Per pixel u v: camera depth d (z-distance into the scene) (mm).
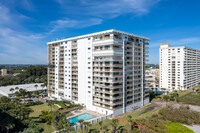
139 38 83125
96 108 74188
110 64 67938
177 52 135875
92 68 75125
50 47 103188
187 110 73188
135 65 80500
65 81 91438
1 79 171750
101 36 72062
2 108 54906
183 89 133500
